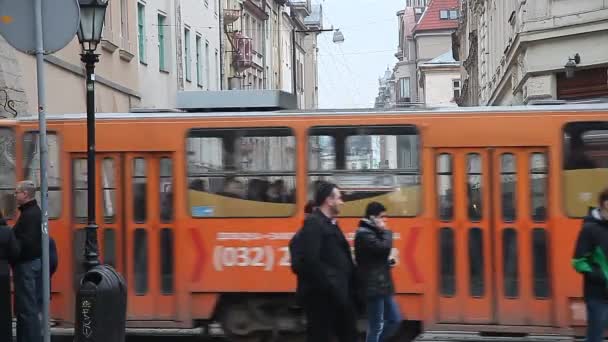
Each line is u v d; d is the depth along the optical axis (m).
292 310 11.85
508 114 11.52
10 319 9.73
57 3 8.10
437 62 86.31
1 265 9.66
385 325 10.30
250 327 11.90
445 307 11.45
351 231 11.56
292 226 11.68
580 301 11.26
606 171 11.31
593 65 22.12
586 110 11.41
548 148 11.41
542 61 23.67
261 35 63.94
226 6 50.44
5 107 18.72
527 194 11.42
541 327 11.30
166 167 12.00
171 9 36.16
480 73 46.28
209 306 11.84
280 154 11.79
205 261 11.83
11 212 12.22
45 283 8.28
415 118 11.62
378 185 11.61
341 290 8.53
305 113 11.80
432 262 11.48
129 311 11.95
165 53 35.47
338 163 11.69
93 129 11.37
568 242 11.30
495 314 11.38
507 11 30.88
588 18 22.02
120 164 12.05
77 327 9.74
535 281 11.34
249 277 11.73
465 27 60.75
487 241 11.44
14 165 12.27
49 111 21.81
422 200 11.54
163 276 11.93
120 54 28.19
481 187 11.48
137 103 30.36
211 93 12.37
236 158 11.87
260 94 12.28
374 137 11.67
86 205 12.15
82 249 12.11
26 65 20.20
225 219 11.81
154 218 11.97
